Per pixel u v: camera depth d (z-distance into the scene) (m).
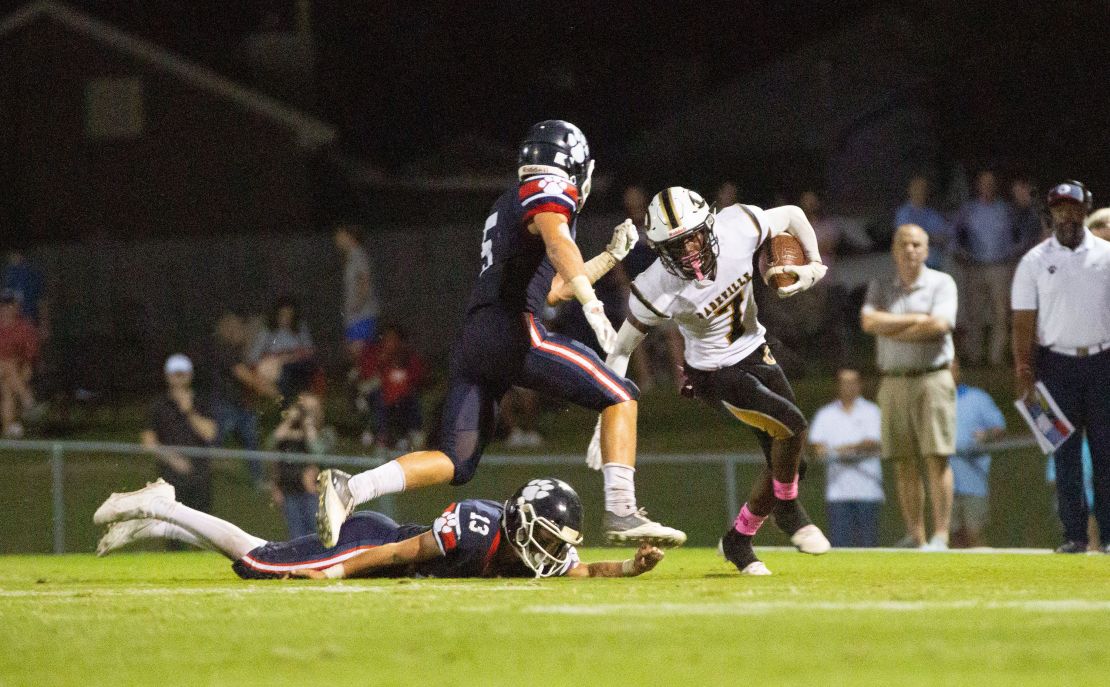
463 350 20.41
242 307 107.31
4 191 122.50
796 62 130.75
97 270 109.44
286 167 122.38
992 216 63.12
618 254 20.17
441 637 13.80
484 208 139.25
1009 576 21.39
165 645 13.67
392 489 19.88
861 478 38.25
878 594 17.61
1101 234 30.86
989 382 60.44
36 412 75.25
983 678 11.22
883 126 118.94
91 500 46.34
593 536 45.59
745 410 21.39
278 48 129.88
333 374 91.19
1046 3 82.81
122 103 122.50
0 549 43.56
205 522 22.08
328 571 21.64
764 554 29.86
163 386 82.38
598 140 150.25
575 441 63.41
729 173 130.25
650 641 13.27
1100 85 82.94
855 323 68.44
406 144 153.88
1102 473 28.73
